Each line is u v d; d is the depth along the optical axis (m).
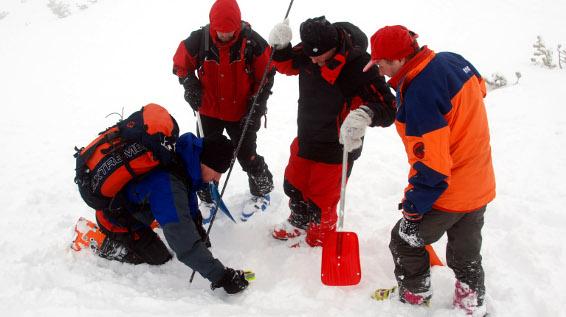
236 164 4.70
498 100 6.00
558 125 5.04
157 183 2.53
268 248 3.43
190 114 6.43
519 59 8.01
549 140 4.72
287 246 3.45
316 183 3.10
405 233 2.32
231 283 2.75
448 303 2.72
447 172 2.03
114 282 2.84
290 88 7.25
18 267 2.88
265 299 2.77
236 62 3.26
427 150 2.00
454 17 10.18
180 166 2.66
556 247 3.12
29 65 9.70
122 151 2.49
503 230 3.43
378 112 2.57
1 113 6.93
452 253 2.49
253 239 3.59
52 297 2.55
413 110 2.00
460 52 8.56
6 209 3.96
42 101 7.43
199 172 2.69
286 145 5.16
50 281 2.79
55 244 3.28
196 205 2.99
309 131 2.98
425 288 2.58
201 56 3.31
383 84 2.63
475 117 2.08
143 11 12.95
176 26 11.45
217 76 3.34
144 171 2.53
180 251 2.54
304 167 3.18
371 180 4.26
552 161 4.33
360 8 10.80
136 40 10.77
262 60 3.32
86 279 2.81
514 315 2.61
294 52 3.02
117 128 2.64
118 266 3.11
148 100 7.17
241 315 2.51
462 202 2.22
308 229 3.38
